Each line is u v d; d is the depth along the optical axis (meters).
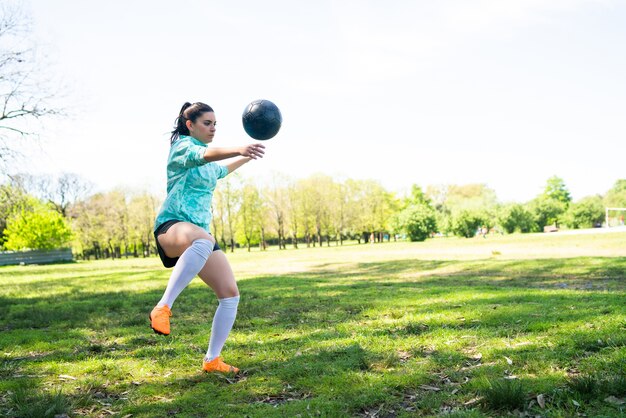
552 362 3.57
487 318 5.43
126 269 23.34
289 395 3.35
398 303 7.21
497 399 2.89
